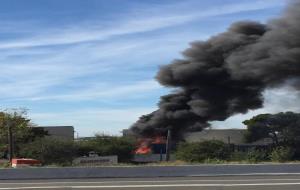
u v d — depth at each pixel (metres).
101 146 54.84
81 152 53.03
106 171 27.16
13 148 48.94
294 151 44.97
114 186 20.56
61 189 19.55
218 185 20.61
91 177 26.75
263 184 21.00
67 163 43.44
